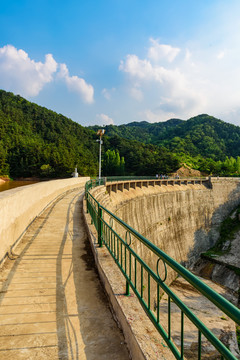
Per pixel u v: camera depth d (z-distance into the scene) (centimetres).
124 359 313
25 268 615
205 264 4222
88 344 342
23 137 11206
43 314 418
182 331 225
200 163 11094
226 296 3195
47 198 1591
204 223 5359
